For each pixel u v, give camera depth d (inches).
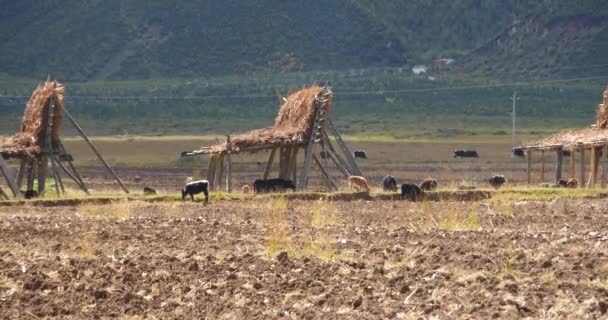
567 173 6437.0
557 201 3221.0
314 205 3250.5
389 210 3073.3
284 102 4603.8
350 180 4010.8
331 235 2290.8
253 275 1743.4
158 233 2399.1
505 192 3720.5
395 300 1515.7
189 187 3676.2
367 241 2166.6
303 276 1712.6
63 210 3373.5
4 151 4082.2
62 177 6441.9
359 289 1587.1
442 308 1449.3
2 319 1449.3
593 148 4190.5
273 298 1551.4
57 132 4352.9
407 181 5748.0
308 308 1467.8
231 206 3410.4
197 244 2170.3
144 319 1453.0
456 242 2116.1
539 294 1519.4
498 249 1982.0
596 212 2871.6
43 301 1565.0
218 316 1448.1
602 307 1430.9
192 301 1549.0
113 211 3041.3
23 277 1750.7
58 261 1935.3
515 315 1387.8
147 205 3491.6
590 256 1847.9
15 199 3821.4
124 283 1704.0
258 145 4202.8
